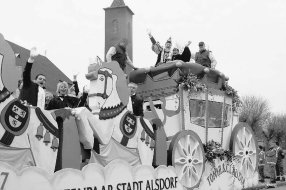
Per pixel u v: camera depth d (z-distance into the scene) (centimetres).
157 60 1137
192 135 948
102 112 712
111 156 725
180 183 898
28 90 621
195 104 995
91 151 678
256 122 5909
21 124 551
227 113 1125
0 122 523
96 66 713
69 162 621
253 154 1198
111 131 727
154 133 851
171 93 965
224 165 1068
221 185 1047
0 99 526
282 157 1725
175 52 1127
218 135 1068
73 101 769
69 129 628
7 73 540
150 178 802
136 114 855
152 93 998
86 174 645
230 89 1116
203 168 971
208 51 1162
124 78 771
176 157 901
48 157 586
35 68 3672
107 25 5047
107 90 729
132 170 752
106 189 685
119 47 928
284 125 5966
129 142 769
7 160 531
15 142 541
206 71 1018
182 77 967
